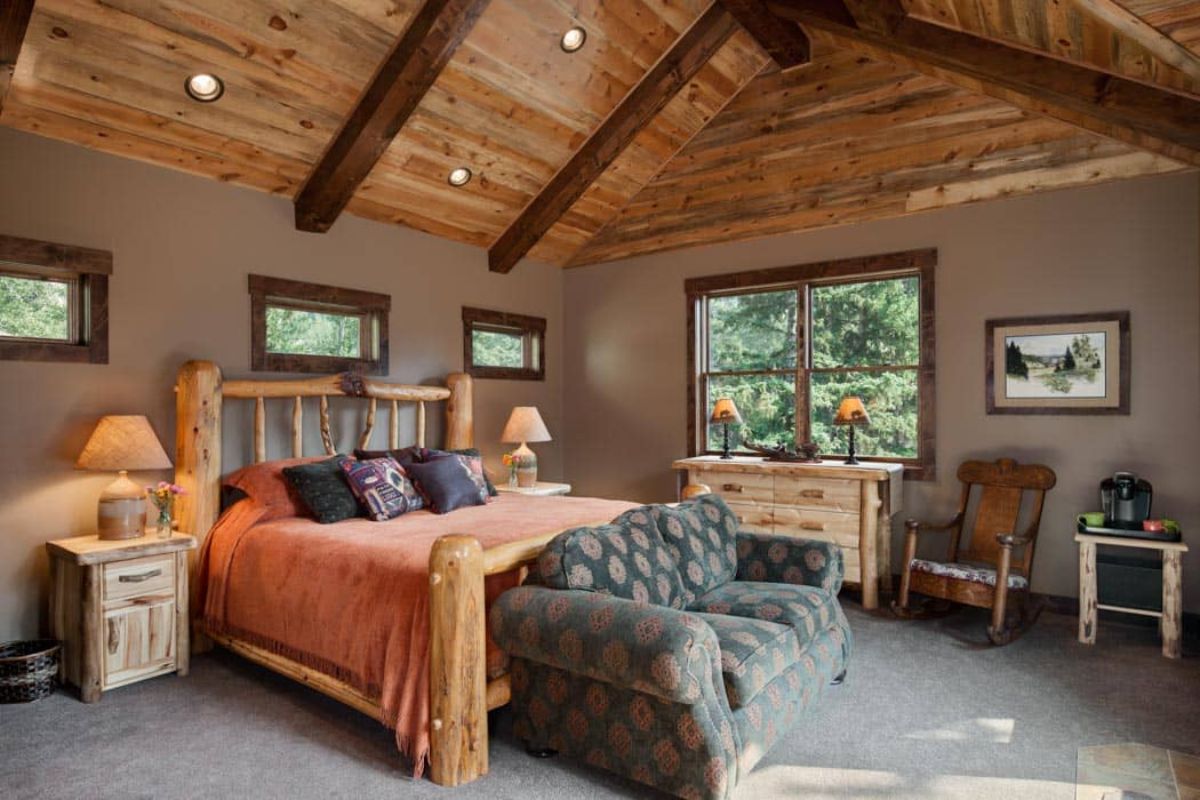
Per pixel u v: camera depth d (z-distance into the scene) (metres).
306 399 4.40
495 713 2.91
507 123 4.41
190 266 3.87
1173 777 2.34
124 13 2.96
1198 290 3.80
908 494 4.66
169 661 3.26
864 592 4.26
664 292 5.73
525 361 6.14
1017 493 4.19
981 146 4.36
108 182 3.55
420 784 2.35
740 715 2.25
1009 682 3.15
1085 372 4.10
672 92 4.55
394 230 4.95
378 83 3.72
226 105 3.56
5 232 3.20
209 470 3.65
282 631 3.02
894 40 3.40
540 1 3.70
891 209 4.67
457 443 5.13
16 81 3.04
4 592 3.22
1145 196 3.93
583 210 5.64
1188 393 3.84
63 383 3.39
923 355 4.59
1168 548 3.45
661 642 2.07
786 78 4.92
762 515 4.66
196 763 2.49
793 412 5.22
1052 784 2.31
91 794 2.29
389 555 2.77
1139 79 2.82
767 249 5.21
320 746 2.62
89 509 3.48
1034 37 2.90
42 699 3.03
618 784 2.34
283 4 3.18
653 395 5.80
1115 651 3.54
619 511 3.75
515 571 2.80
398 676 2.50
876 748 2.57
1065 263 4.15
